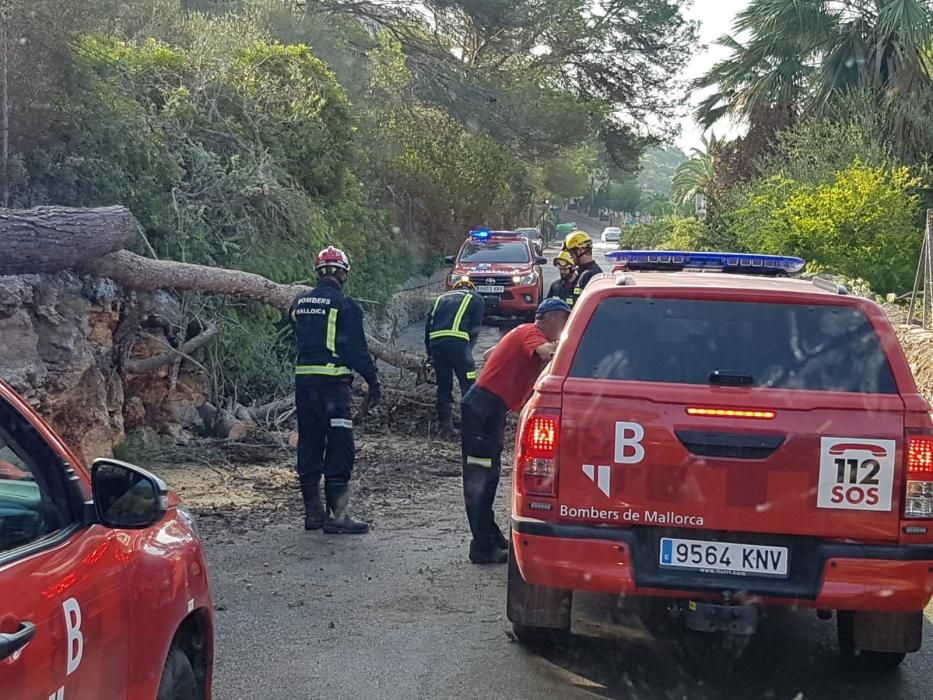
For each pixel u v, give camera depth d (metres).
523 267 22.20
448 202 29.95
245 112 14.76
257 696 4.73
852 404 4.43
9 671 2.30
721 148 29.06
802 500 4.40
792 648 5.52
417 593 6.21
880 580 4.39
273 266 12.70
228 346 11.15
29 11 9.88
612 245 63.03
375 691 4.81
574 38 36.59
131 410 9.55
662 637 5.64
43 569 2.64
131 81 12.97
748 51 25.67
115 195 10.64
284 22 23.36
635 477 4.48
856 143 21.45
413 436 11.16
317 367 7.47
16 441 2.93
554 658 5.27
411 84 32.50
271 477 9.16
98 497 2.91
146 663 3.13
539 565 4.56
